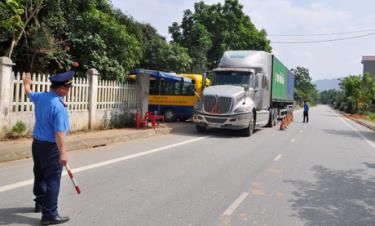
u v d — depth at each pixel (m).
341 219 5.73
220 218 5.50
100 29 17.22
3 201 5.85
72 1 16.80
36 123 4.95
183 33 38.88
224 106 16.12
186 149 11.97
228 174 8.52
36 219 5.12
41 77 11.94
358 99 65.44
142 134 14.55
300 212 5.98
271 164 10.06
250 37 40.12
